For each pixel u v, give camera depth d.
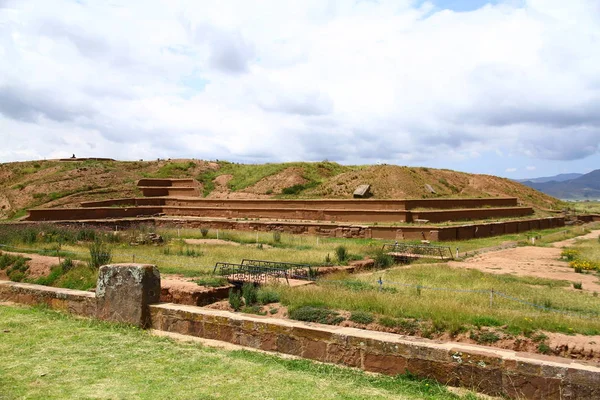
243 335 9.24
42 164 62.25
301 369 7.93
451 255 28.91
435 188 52.81
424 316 11.64
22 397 6.43
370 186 49.12
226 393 6.75
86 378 7.22
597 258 27.09
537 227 53.66
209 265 20.66
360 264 23.95
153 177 61.19
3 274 20.45
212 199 52.19
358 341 8.07
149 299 10.46
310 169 58.44
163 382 7.14
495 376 6.98
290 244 31.97
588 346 10.11
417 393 7.00
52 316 10.91
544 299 15.39
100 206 49.56
